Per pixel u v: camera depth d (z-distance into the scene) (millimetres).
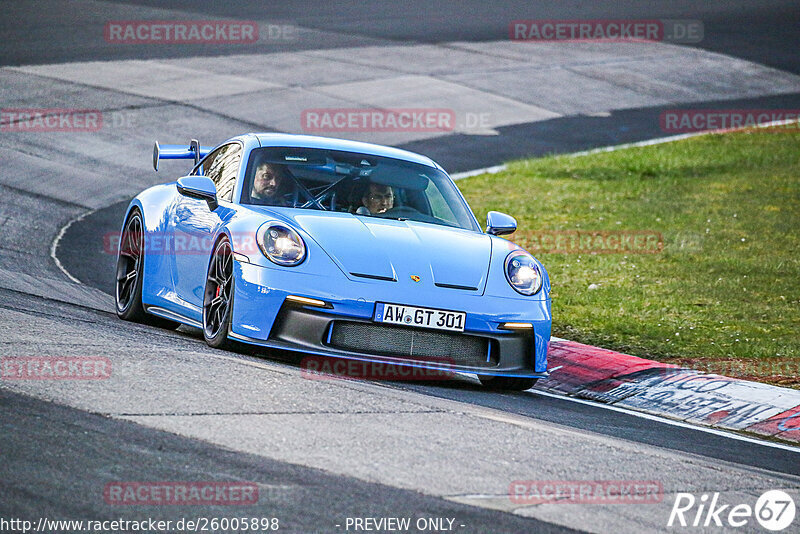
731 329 30891
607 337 29688
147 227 26578
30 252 34750
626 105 78500
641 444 18516
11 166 47406
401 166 25969
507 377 23344
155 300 25734
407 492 13094
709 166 61406
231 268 21844
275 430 15000
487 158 61062
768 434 22062
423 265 21703
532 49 92938
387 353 20906
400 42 89938
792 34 111062
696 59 95625
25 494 11719
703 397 23953
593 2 124562
